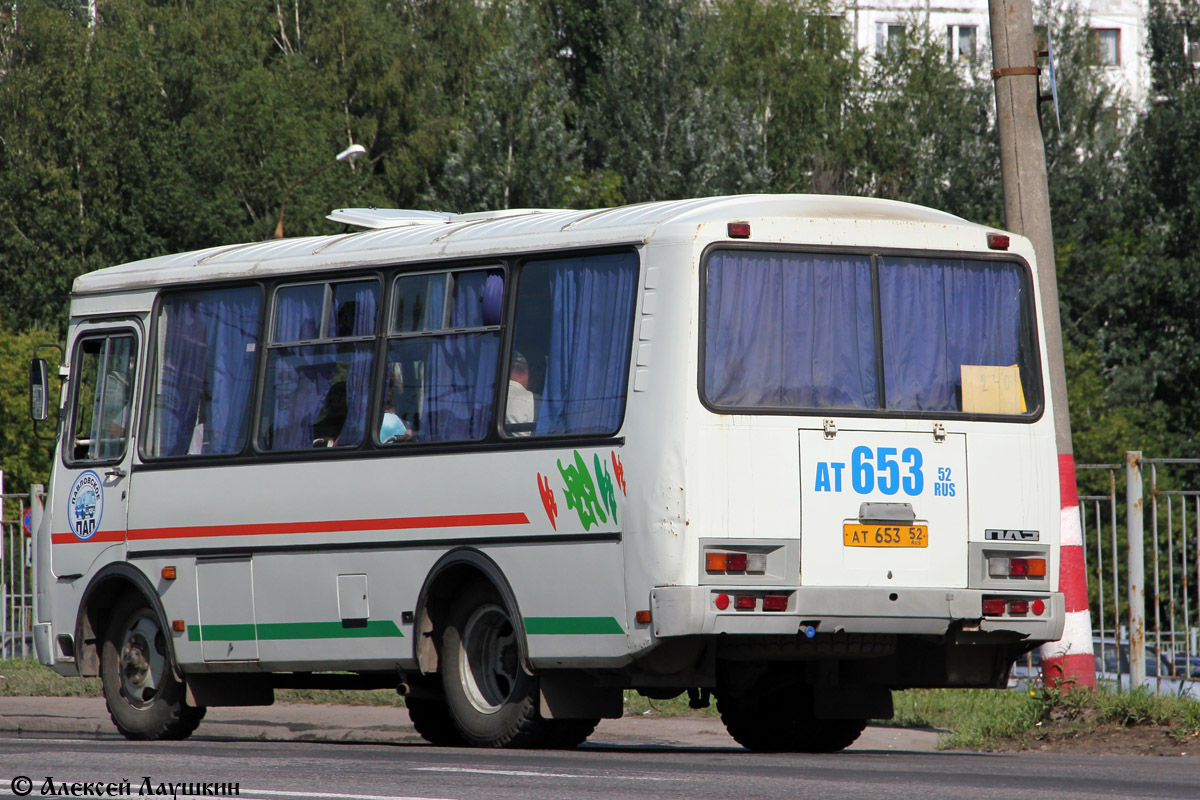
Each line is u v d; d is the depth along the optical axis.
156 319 33.47
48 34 142.00
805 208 27.38
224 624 31.44
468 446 28.16
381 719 38.84
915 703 37.59
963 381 27.47
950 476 26.92
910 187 155.75
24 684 47.56
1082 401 122.75
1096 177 145.62
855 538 26.14
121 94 142.88
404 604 28.81
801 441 26.03
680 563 25.23
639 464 25.73
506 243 28.39
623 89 145.75
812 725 31.33
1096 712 30.98
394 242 30.41
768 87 159.88
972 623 26.84
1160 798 18.91
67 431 34.84
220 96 145.88
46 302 137.50
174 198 139.88
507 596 27.33
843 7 180.50
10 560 53.25
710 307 25.97
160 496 32.62
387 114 151.88
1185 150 142.75
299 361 31.05
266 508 30.88
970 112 154.00
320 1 155.12
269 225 142.38
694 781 20.66
